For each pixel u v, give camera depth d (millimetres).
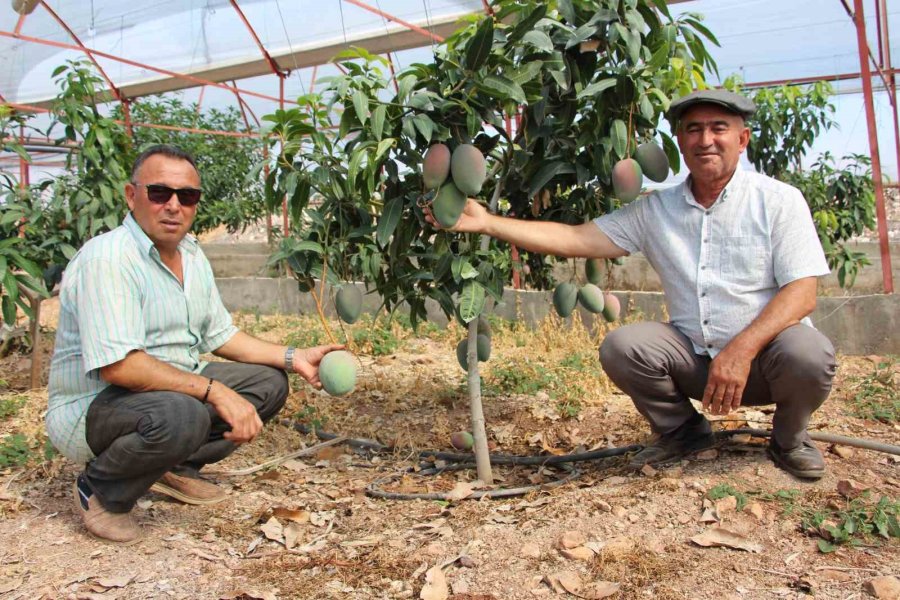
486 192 3193
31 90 10531
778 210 2623
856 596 1993
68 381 2467
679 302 2836
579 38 2482
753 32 8141
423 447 3617
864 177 6832
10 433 3791
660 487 2682
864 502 2471
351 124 2543
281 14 8430
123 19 8969
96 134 4668
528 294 6348
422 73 2576
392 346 5773
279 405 2889
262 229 13172
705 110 2557
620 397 4234
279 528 2604
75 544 2482
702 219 2729
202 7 8492
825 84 6012
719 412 2598
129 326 2340
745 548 2252
